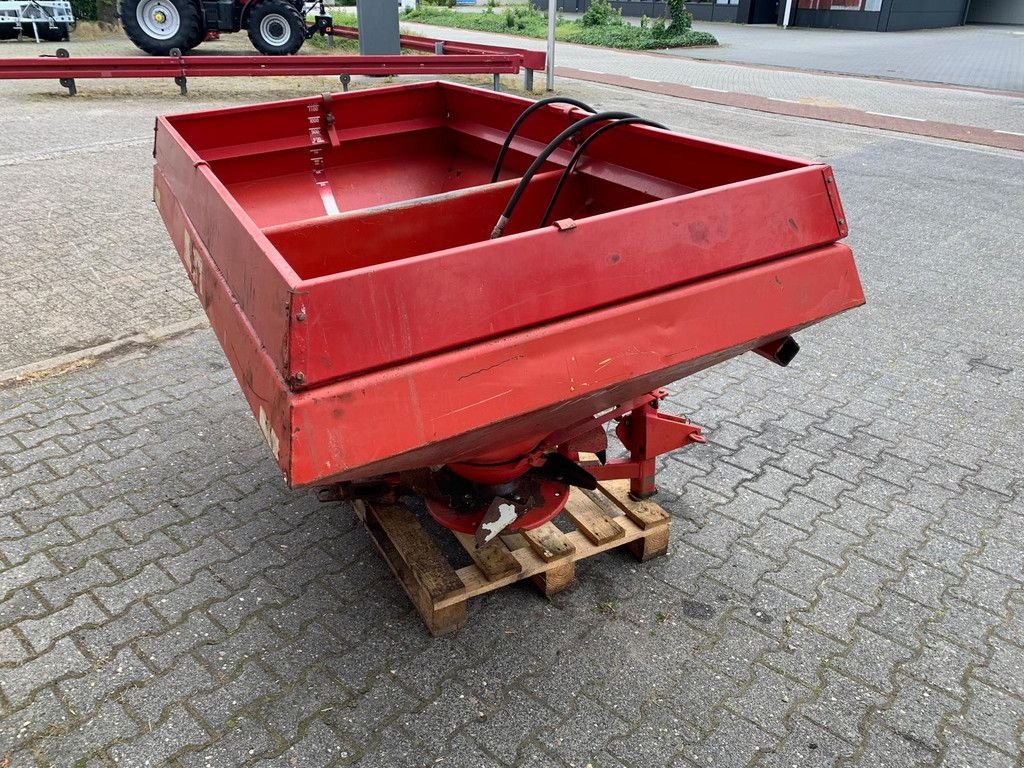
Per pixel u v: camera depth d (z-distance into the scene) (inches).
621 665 102.9
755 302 91.3
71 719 94.0
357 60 458.3
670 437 119.6
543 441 104.8
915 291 223.0
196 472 140.6
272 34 555.5
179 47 536.7
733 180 112.3
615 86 584.4
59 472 139.4
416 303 71.6
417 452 74.3
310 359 67.2
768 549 124.0
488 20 1123.3
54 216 260.7
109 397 162.9
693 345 87.8
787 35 994.1
